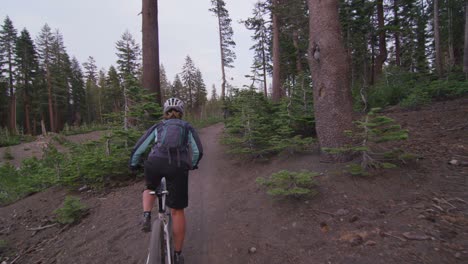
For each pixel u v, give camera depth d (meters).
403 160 4.05
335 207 3.46
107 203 5.31
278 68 18.84
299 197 3.84
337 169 4.29
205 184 5.58
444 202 3.13
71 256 3.80
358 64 16.59
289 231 3.28
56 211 4.93
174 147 2.77
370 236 2.82
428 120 6.64
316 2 4.74
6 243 4.69
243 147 6.62
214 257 3.15
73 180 6.37
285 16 19.16
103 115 7.04
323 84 4.68
